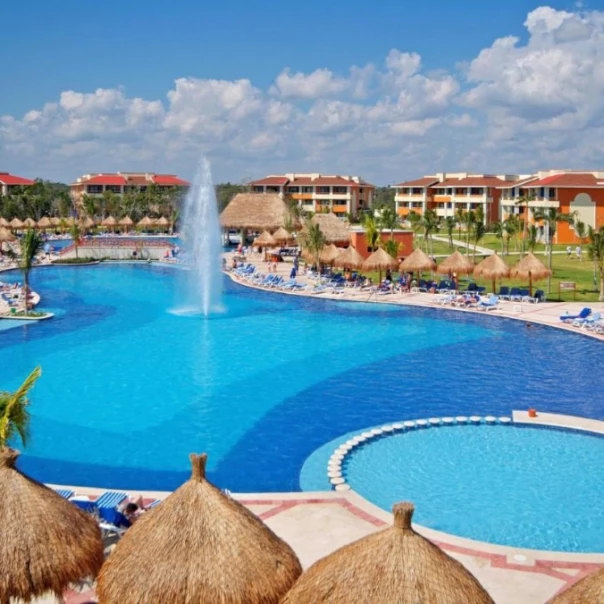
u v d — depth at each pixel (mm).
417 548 8617
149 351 32375
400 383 27031
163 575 9281
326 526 14797
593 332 35219
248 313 42750
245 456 19938
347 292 49844
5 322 39594
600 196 86375
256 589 9320
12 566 10078
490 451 20047
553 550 14648
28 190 127938
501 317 40188
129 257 74250
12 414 14797
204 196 52625
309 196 133625
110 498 15539
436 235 107438
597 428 21484
